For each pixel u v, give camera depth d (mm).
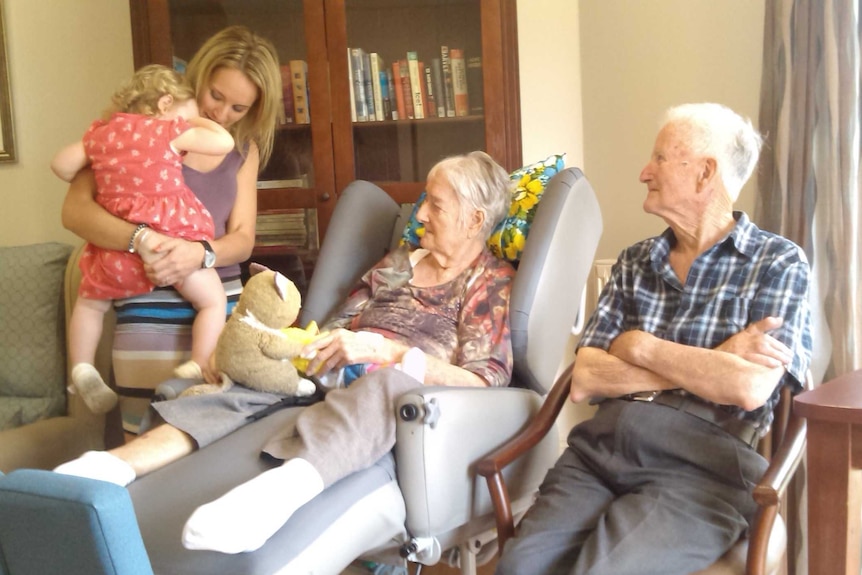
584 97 2879
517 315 1740
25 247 2301
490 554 1798
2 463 1903
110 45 2895
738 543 1340
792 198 1916
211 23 2553
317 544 1259
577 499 1461
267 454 1386
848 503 1235
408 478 1453
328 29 2529
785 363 1367
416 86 2553
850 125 1779
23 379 2203
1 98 2881
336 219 2154
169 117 1828
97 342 1867
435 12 2520
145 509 1285
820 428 1248
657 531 1296
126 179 1725
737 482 1385
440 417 1462
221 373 1602
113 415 2273
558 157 2025
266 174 2602
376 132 2570
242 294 1604
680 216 1568
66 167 1779
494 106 2480
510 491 1699
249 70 1915
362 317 1933
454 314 1834
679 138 1549
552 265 1776
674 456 1432
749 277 1495
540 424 1595
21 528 1005
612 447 1498
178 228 1740
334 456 1326
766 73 2059
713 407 1464
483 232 1887
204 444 1477
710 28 2424
